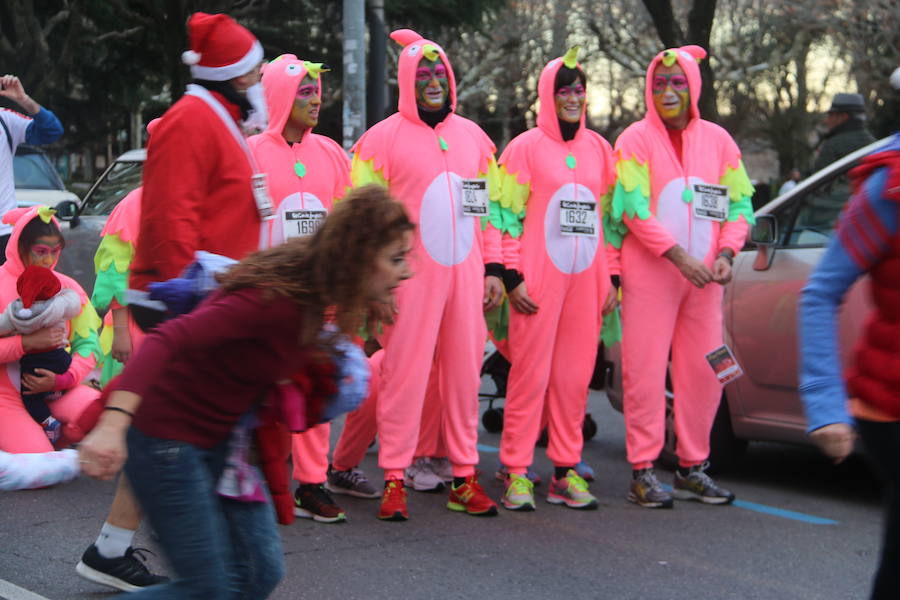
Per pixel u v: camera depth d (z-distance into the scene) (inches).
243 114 174.2
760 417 274.1
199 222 165.2
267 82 229.3
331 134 1212.5
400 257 120.3
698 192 253.0
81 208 415.5
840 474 298.0
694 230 253.0
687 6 1184.8
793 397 265.1
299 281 117.5
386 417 236.2
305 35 1061.8
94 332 268.1
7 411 251.6
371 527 230.7
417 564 205.0
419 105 238.1
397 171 235.8
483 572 201.5
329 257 116.5
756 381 272.8
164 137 163.8
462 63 1382.9
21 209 271.3
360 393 131.2
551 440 255.6
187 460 120.1
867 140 362.6
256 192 171.2
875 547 225.8
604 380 322.3
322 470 234.1
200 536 120.1
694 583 199.0
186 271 134.7
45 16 989.2
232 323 116.4
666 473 295.0
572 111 246.7
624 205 251.4
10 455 243.8
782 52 1286.9
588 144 252.5
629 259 255.8
